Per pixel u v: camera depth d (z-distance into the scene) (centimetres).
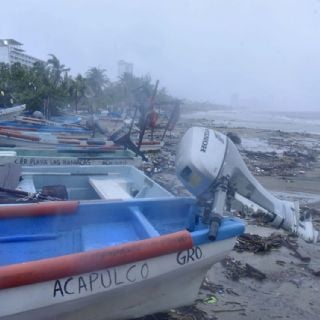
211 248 408
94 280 337
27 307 310
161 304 421
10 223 419
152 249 358
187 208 491
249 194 489
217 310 517
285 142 3644
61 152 881
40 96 3616
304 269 674
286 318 515
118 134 1130
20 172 596
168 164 1397
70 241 429
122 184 650
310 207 1193
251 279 624
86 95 5619
